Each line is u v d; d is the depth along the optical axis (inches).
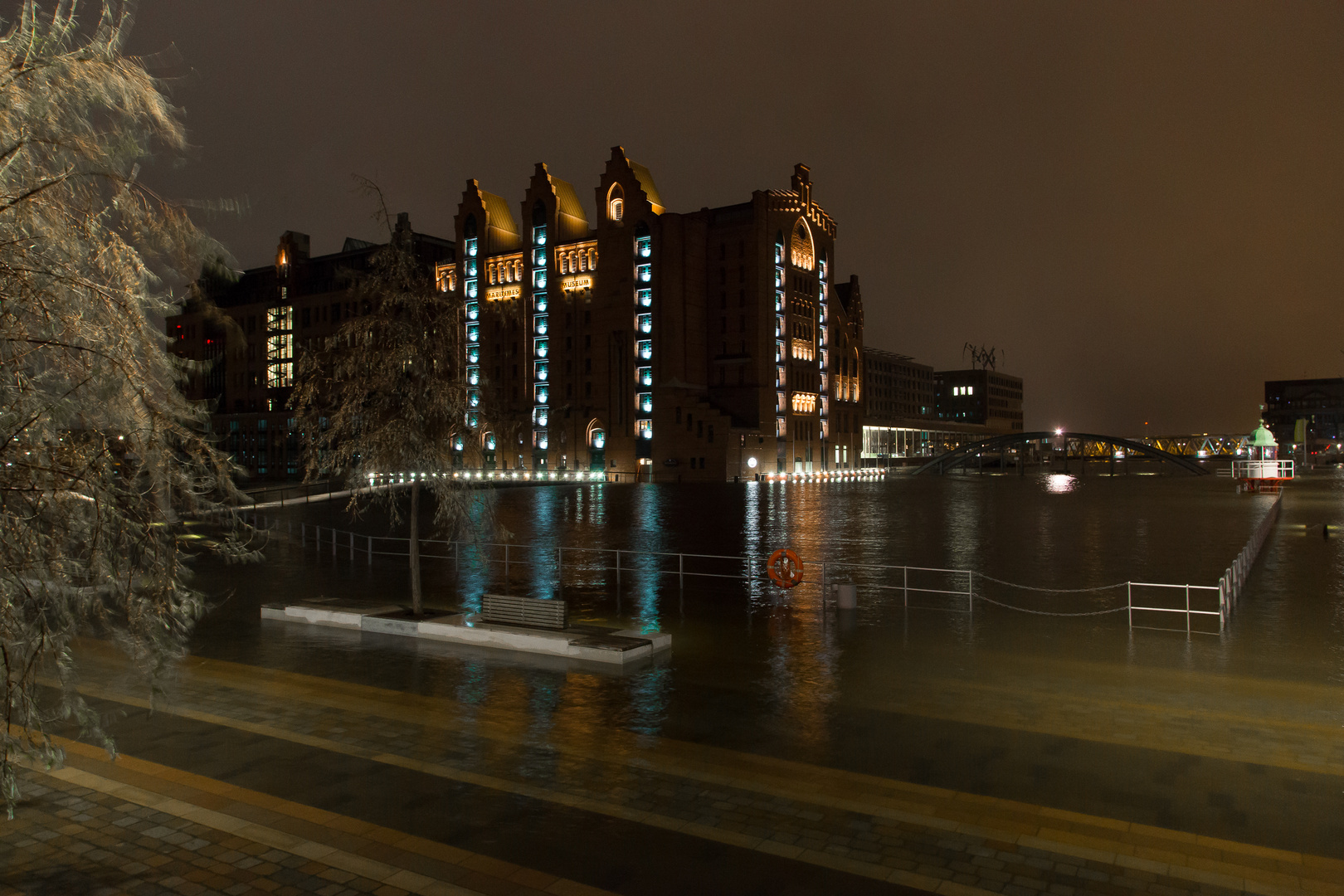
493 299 5270.7
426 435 680.4
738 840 296.7
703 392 4933.6
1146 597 870.4
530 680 523.8
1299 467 6230.3
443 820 314.3
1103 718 445.1
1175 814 319.0
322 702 474.0
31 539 235.6
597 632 627.2
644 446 4709.6
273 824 310.3
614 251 4778.5
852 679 527.2
